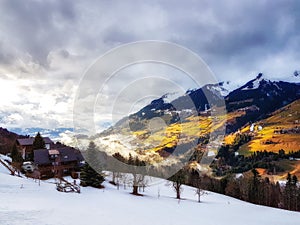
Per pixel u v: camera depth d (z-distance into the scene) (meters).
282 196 57.19
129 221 17.98
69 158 44.38
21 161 45.69
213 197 47.09
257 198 56.47
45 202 20.31
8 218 14.24
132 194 33.53
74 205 21.06
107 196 30.39
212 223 23.66
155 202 31.39
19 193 23.19
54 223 14.38
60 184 32.81
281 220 32.59
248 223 27.75
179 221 21.52
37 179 37.12
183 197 40.47
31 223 13.84
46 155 43.91
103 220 16.91
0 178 29.42
